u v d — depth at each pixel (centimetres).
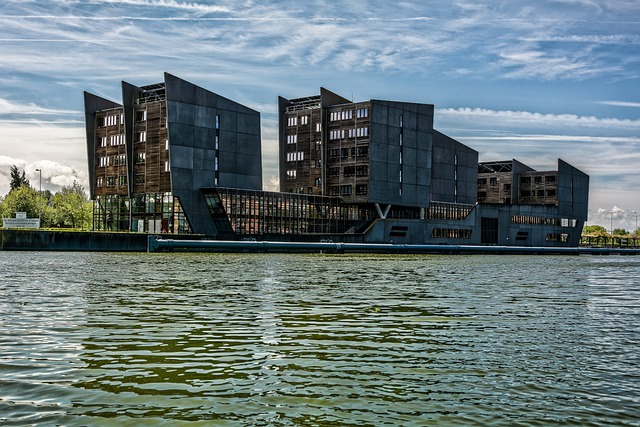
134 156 10762
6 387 1040
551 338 1541
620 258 10350
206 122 10331
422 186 12362
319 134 12138
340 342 1451
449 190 15188
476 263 6297
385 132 11638
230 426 865
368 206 12231
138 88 10881
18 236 7425
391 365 1222
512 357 1305
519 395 1023
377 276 3741
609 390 1058
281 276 3559
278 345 1409
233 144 10750
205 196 10169
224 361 1243
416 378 1123
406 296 2505
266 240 10062
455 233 12925
